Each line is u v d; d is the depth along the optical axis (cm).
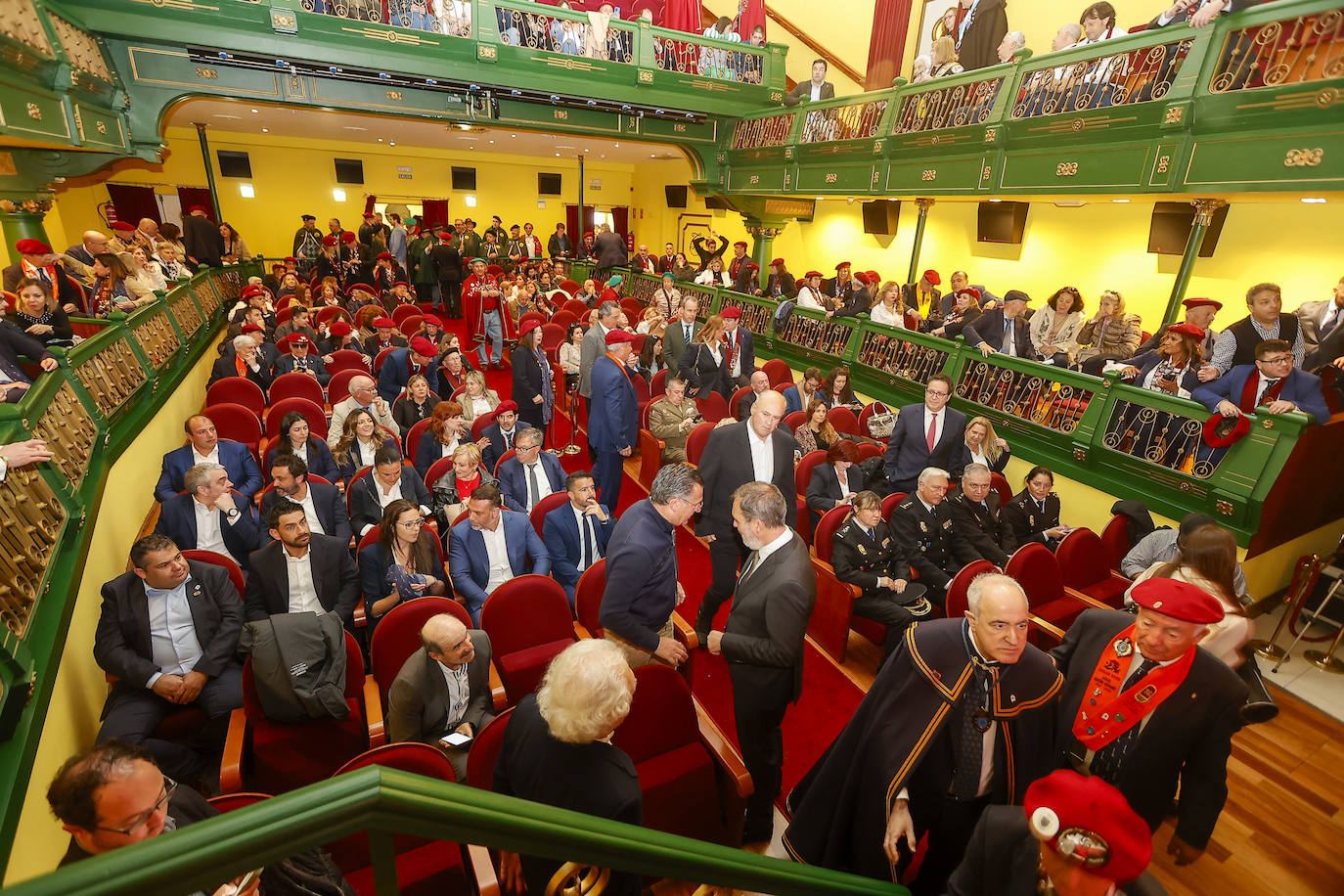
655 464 642
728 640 264
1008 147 737
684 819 258
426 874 219
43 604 272
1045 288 918
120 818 163
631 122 1134
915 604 403
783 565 263
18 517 262
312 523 424
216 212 1315
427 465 525
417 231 1582
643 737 258
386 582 376
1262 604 502
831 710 382
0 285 500
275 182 1555
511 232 1839
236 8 820
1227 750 211
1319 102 477
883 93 893
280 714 281
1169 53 581
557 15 997
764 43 1161
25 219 723
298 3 848
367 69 900
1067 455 575
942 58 912
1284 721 389
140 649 298
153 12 786
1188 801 217
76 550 312
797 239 1385
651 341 787
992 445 543
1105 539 464
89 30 757
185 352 690
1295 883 289
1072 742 240
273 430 588
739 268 1202
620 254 1471
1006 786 215
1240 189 538
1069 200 790
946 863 232
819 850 235
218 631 316
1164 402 502
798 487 541
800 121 1036
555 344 910
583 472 407
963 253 1033
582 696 172
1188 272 642
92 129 704
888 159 893
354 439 515
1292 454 439
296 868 170
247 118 1184
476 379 601
